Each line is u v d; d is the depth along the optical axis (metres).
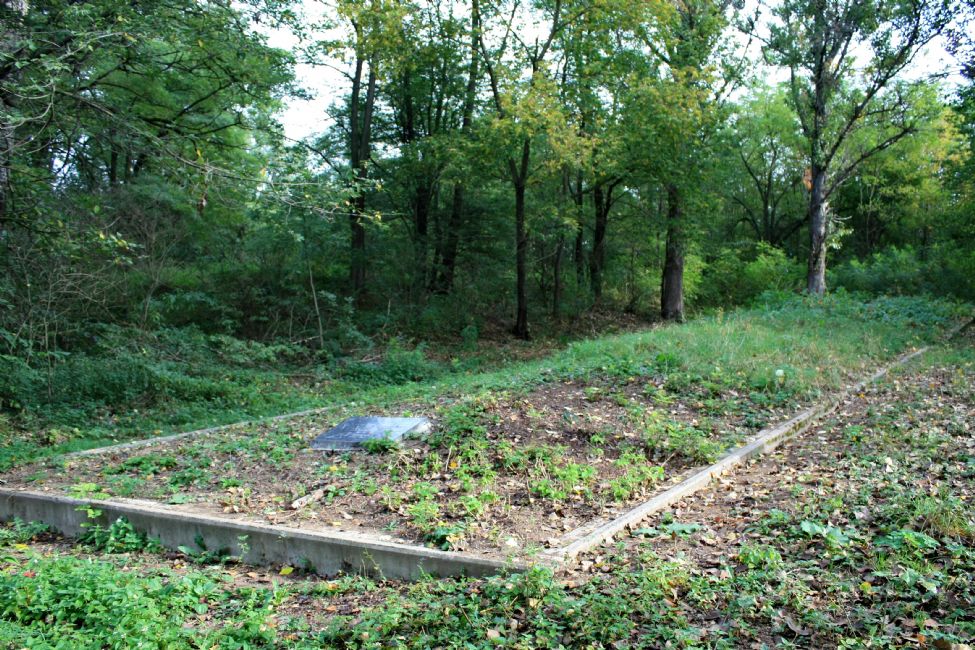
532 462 6.96
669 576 4.30
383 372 15.71
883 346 14.03
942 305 20.38
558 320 25.00
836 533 4.67
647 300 28.78
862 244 39.53
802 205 41.19
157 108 15.52
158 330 15.50
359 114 24.69
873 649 3.42
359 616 4.32
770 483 6.42
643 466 6.69
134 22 9.23
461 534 5.23
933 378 10.97
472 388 11.01
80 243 11.30
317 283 21.58
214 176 9.16
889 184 36.41
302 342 18.28
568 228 23.11
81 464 8.09
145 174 16.47
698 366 10.56
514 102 18.08
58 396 11.62
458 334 21.39
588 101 20.36
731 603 3.93
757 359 11.11
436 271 23.36
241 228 20.89
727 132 23.22
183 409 11.65
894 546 4.43
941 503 5.00
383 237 21.72
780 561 4.43
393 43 18.61
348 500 6.31
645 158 21.50
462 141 19.31
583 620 3.84
